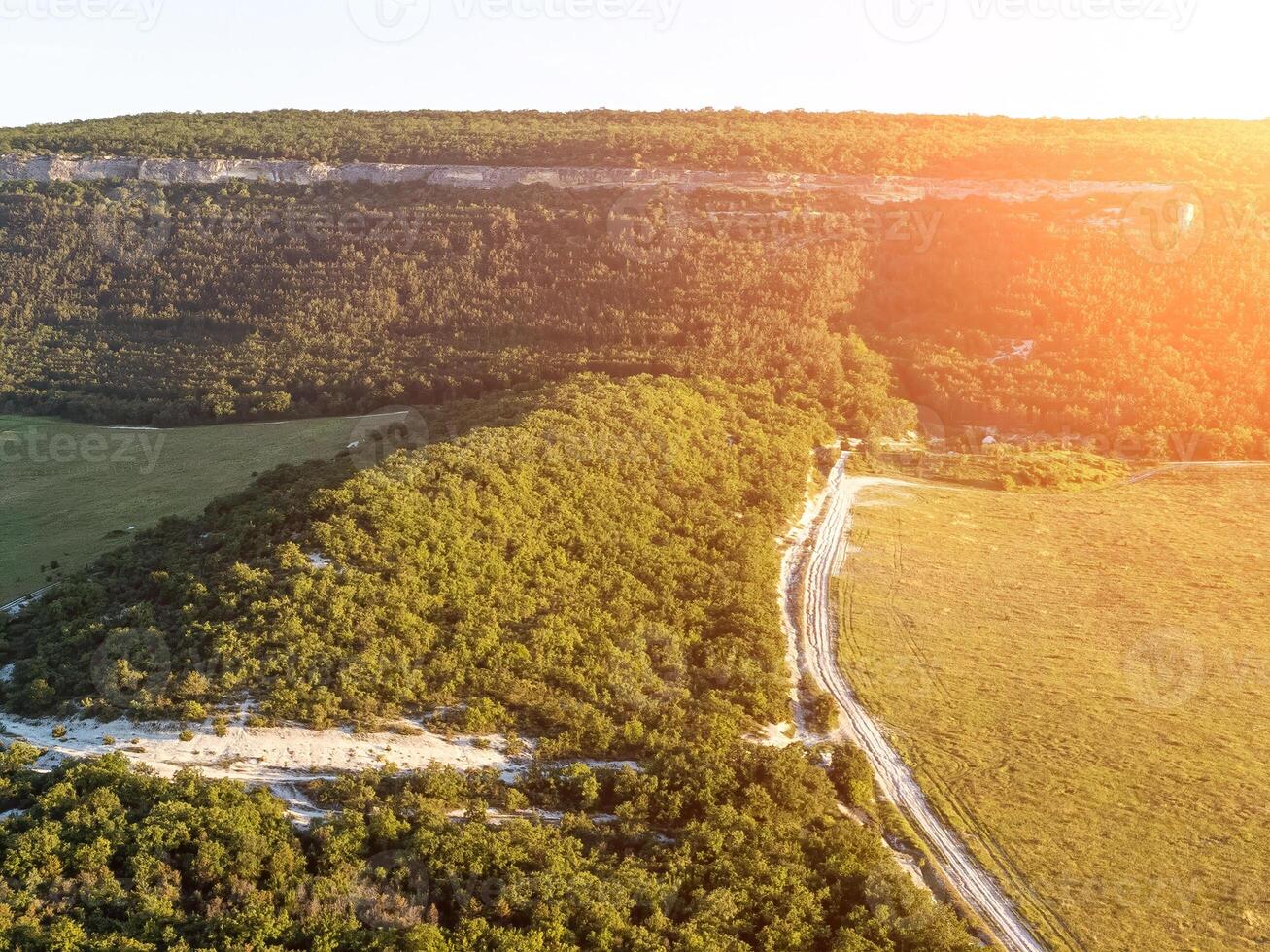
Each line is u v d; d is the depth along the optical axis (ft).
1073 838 155.02
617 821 148.77
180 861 129.59
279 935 118.73
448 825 139.03
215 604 180.96
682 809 151.33
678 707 175.42
